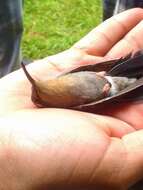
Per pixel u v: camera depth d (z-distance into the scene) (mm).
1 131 164
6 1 303
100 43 243
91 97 187
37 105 185
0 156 161
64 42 429
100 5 475
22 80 207
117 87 195
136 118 188
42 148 157
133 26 250
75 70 203
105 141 158
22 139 160
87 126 163
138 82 192
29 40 430
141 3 294
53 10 472
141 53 208
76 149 156
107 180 158
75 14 464
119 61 207
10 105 194
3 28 310
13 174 161
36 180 159
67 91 182
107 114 190
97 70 207
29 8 472
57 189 161
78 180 157
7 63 323
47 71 220
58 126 161
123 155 157
